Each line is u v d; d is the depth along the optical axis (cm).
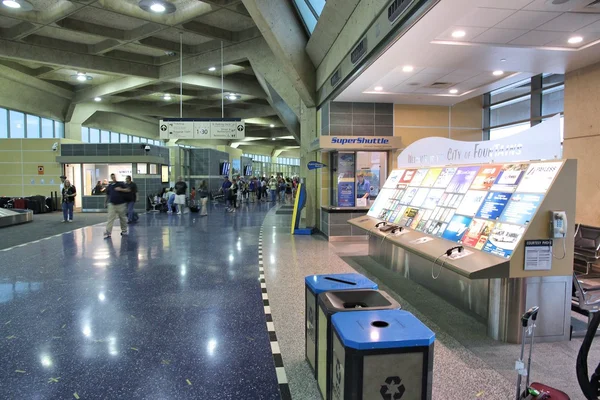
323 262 668
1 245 840
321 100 941
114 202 960
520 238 312
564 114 619
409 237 450
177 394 264
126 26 1080
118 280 554
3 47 1164
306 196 1048
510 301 336
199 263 662
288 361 310
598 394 192
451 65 584
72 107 1883
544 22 425
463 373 284
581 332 349
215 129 1159
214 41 1223
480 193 388
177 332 368
